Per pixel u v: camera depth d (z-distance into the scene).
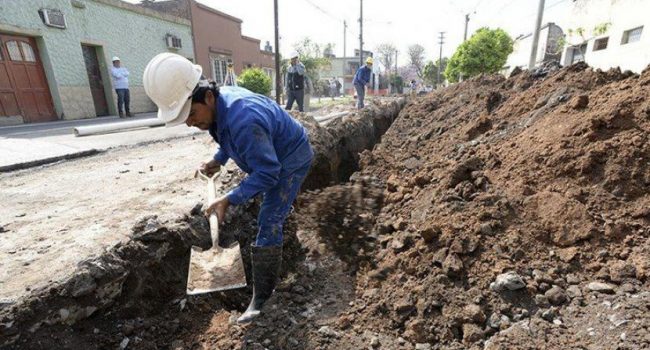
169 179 3.66
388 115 7.75
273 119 1.94
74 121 9.22
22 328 1.67
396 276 2.40
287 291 2.48
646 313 1.66
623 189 2.32
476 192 2.80
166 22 13.90
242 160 1.92
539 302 1.92
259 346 2.00
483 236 2.32
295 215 3.16
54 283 1.83
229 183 3.27
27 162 4.19
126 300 2.05
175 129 6.96
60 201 3.10
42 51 8.85
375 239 2.87
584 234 2.16
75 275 1.86
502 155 3.20
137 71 12.49
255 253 2.19
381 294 2.31
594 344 1.61
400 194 3.42
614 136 2.56
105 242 2.30
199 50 16.17
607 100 2.88
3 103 8.06
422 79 52.66
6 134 6.31
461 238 2.32
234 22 19.11
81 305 1.86
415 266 2.37
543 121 3.36
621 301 1.77
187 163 4.36
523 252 2.21
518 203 2.49
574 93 3.75
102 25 10.77
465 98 6.04
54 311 1.77
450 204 2.70
